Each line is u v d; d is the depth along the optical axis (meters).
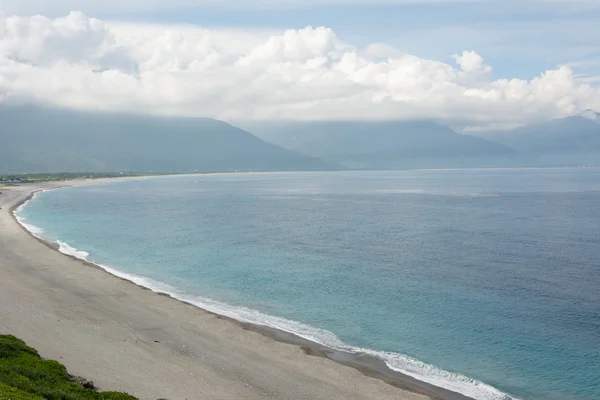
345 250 81.06
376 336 41.69
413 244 86.31
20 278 57.34
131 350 37.00
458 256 75.00
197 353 37.12
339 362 36.34
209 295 54.25
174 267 68.38
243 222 118.88
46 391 24.52
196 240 91.81
